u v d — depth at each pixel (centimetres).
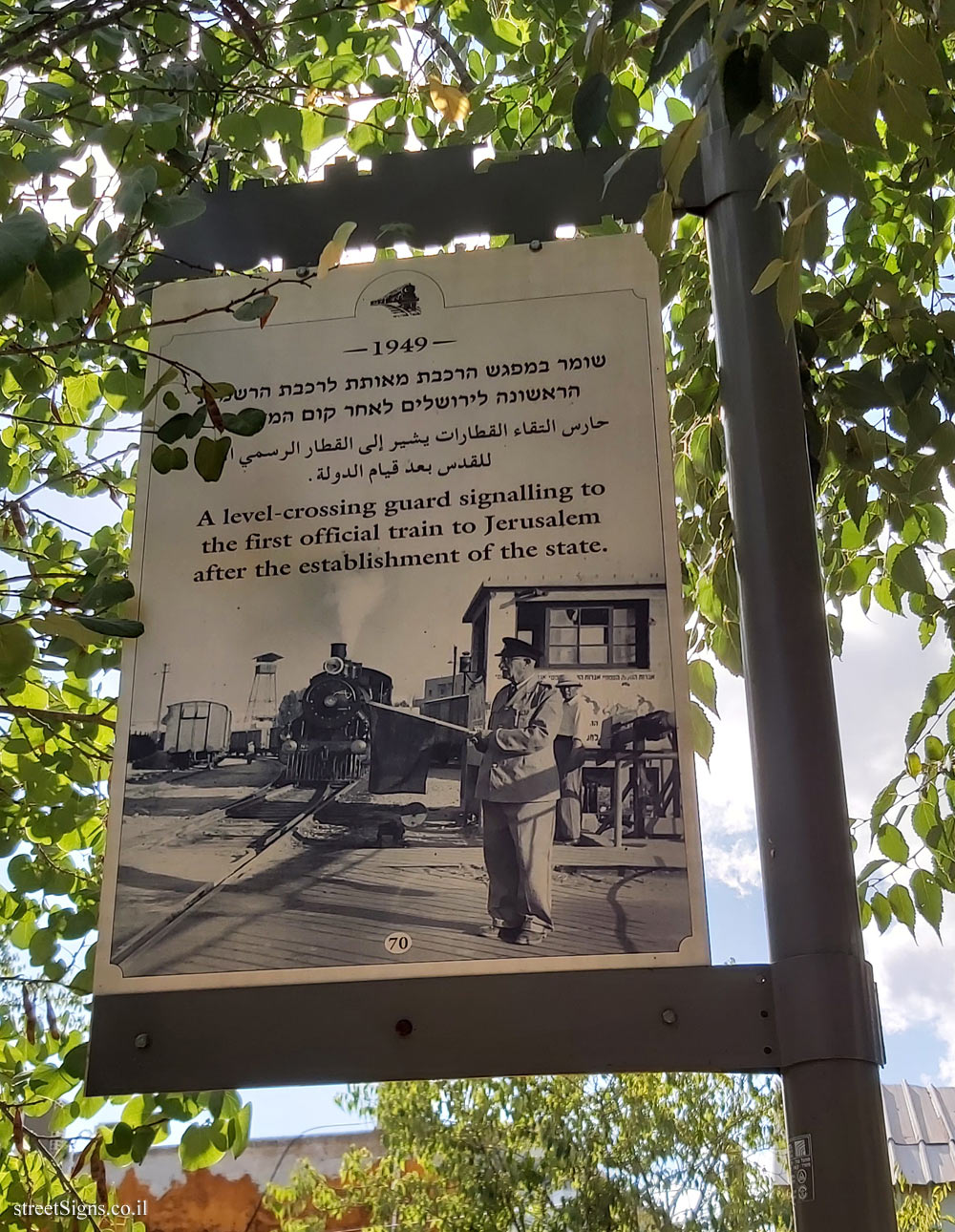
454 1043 175
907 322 264
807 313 297
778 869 183
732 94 159
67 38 237
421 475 213
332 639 203
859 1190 160
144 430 217
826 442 264
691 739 191
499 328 224
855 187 165
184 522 214
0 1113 249
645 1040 174
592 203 240
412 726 197
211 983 182
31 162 184
